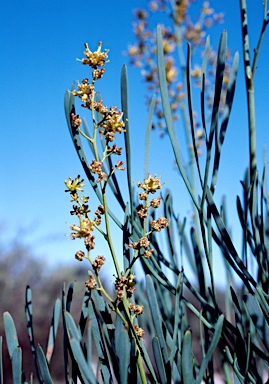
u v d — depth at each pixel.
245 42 0.23
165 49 0.80
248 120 0.22
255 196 0.22
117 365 0.21
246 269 0.21
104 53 0.22
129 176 0.22
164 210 0.25
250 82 0.23
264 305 0.20
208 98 0.76
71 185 0.21
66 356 0.20
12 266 1.87
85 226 0.20
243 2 0.24
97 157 0.22
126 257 0.23
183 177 0.21
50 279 1.88
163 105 0.21
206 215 0.21
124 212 0.23
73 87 0.23
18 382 0.19
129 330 0.20
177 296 0.20
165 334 0.22
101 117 0.23
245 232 0.22
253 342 0.23
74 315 1.68
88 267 1.98
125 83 0.22
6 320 0.20
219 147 0.22
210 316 0.25
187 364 0.18
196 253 0.26
